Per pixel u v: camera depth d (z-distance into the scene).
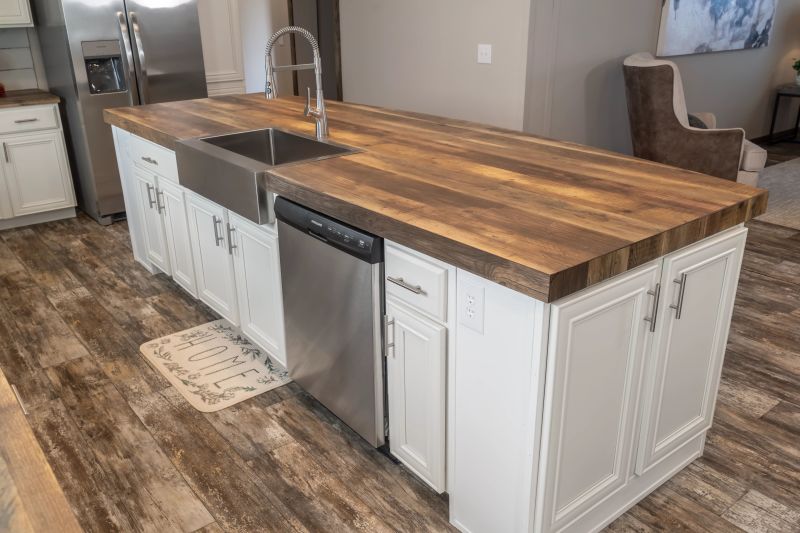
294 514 1.90
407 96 4.85
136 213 3.52
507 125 4.17
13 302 3.29
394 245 1.74
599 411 1.62
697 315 1.80
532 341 1.41
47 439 2.24
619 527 1.84
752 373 2.62
